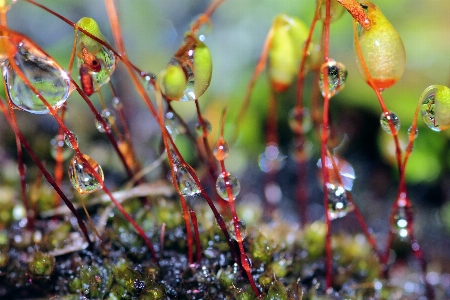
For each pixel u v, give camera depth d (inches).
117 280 2.1
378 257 2.3
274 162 2.7
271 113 2.8
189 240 2.1
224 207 2.2
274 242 2.2
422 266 2.2
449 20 2.8
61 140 2.2
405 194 2.2
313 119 2.4
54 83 2.0
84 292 2.1
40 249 2.2
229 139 2.7
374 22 2.0
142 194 2.3
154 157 2.7
